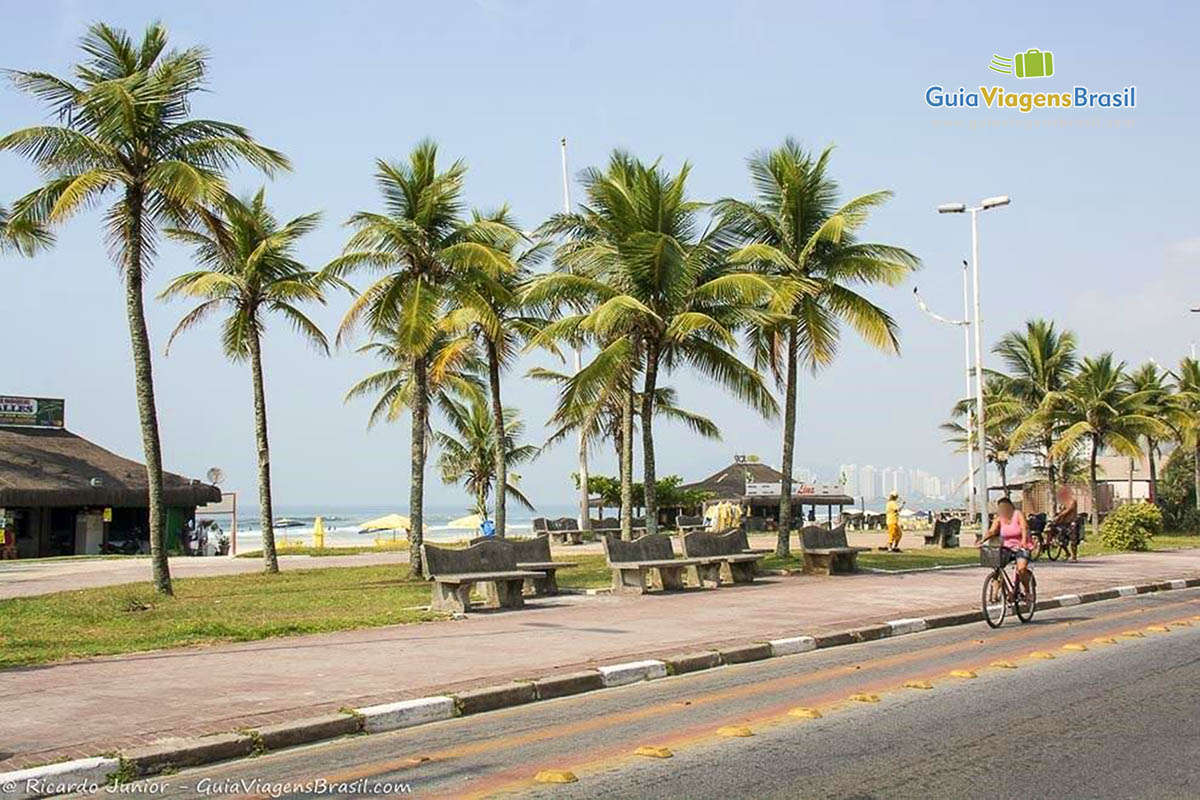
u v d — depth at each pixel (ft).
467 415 173.99
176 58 67.05
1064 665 41.73
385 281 83.87
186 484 168.04
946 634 52.85
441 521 531.50
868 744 28.27
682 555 86.02
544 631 49.70
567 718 32.50
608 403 101.65
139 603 64.39
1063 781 24.56
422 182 83.10
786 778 24.86
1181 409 181.16
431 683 35.78
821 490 213.66
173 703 32.42
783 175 93.04
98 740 27.76
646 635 48.24
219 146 67.62
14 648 44.68
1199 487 191.42
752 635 48.26
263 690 34.53
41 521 153.58
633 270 80.64
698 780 24.72
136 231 67.67
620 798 23.32
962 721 31.09
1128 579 81.15
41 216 67.41
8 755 26.27
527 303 82.58
